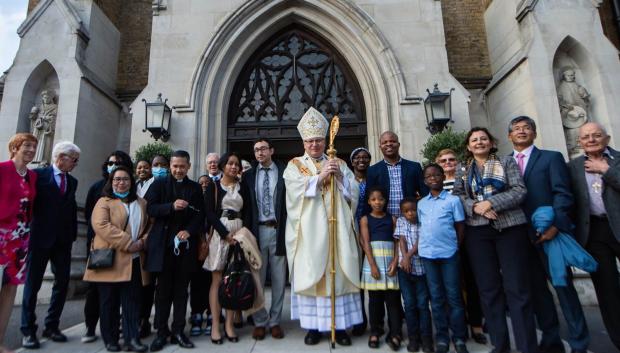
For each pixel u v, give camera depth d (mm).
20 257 3031
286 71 7547
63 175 3732
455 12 8938
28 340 3260
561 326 4363
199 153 6621
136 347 3107
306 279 3230
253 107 7328
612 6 8789
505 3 7750
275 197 3807
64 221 3646
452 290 3037
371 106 6934
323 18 7355
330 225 3438
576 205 3084
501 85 7508
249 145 7988
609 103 6480
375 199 3455
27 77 6973
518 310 2752
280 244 3605
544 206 2879
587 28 6797
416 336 3119
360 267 3623
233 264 3273
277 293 3625
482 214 2885
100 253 3104
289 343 3336
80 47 7215
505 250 2881
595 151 3006
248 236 3389
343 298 3346
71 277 6152
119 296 3275
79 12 7562
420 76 6867
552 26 6793
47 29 7164
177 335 3242
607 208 2873
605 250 2951
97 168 7301
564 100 6711
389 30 7102
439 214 3100
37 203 3484
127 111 8195
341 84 7449
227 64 7164
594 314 5031
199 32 7160
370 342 3193
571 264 2768
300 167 3641
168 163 4730
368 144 6945
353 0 7234
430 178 3236
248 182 3814
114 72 8438
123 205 3299
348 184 3531
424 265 3146
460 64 8586
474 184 3125
